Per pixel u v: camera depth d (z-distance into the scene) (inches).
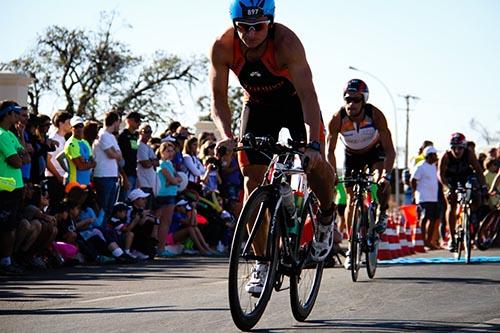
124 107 1707.7
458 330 257.1
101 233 542.3
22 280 426.0
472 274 441.7
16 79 640.4
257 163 291.6
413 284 391.5
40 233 485.4
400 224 672.4
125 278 441.1
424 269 481.1
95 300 338.3
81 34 1692.9
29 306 321.1
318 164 286.7
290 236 270.8
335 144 457.4
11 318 287.9
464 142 605.3
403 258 622.2
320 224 302.4
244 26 277.3
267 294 259.3
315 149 264.8
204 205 676.7
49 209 519.8
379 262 553.9
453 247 619.2
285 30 284.2
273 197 261.4
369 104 455.5
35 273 465.7
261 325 268.5
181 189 647.8
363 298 338.0
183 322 271.7
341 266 510.6
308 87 280.5
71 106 1679.4
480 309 304.5
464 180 612.7
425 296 343.9
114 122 568.4
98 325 267.4
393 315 290.8
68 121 572.4
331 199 302.8
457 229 614.9
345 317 286.8
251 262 257.8
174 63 1779.0
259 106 302.2
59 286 398.3
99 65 1691.7
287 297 335.0
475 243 678.5
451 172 611.8
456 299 333.7
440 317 284.7
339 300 331.9
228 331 254.2
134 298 343.6
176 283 414.0
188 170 661.3
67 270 486.3
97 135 575.8
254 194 253.6
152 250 586.2
